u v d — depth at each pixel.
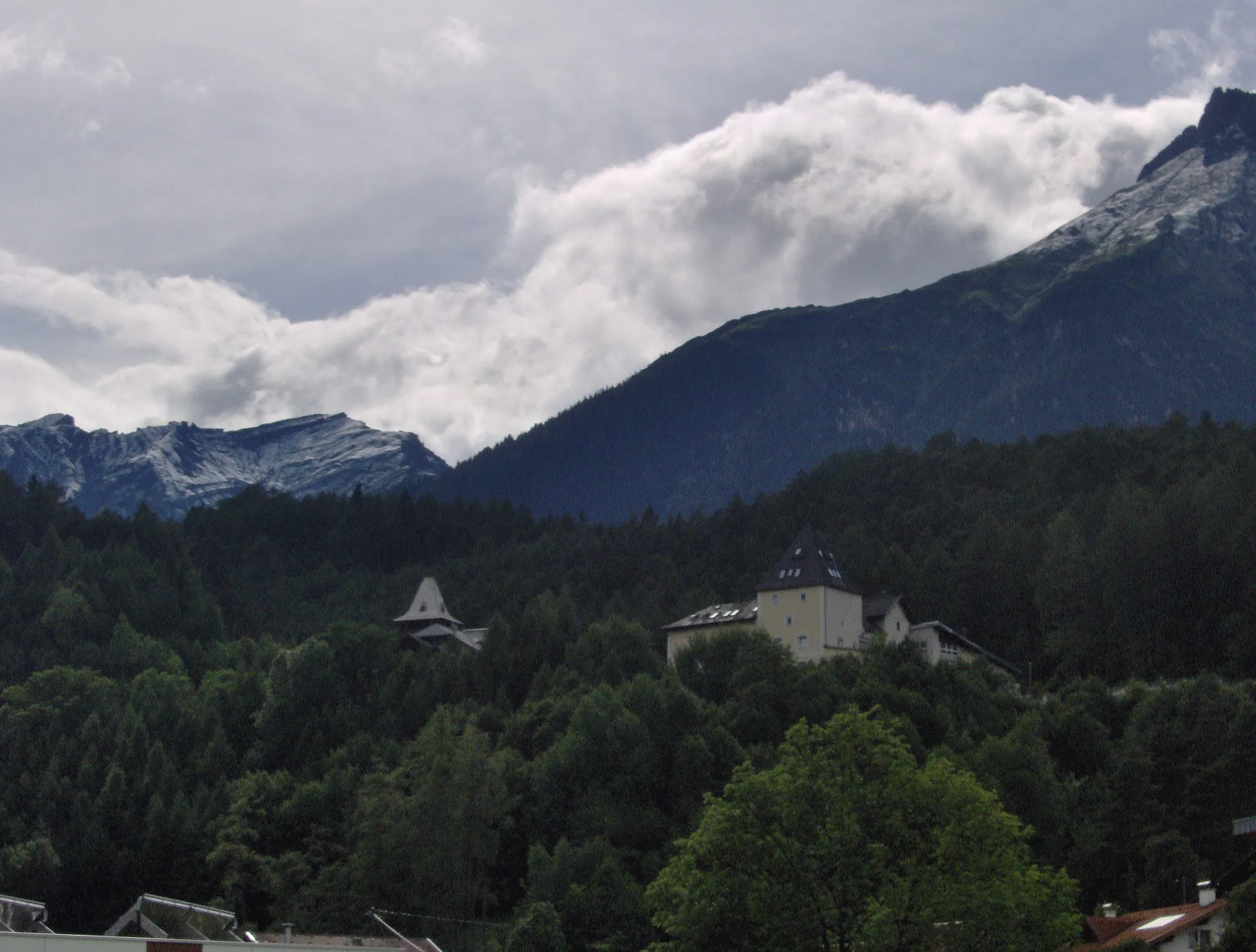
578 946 113.75
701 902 77.25
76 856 150.75
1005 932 73.19
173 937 105.00
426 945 107.38
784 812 79.06
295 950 77.69
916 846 78.00
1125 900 117.56
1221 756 135.25
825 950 76.06
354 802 149.62
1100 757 151.25
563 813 139.38
